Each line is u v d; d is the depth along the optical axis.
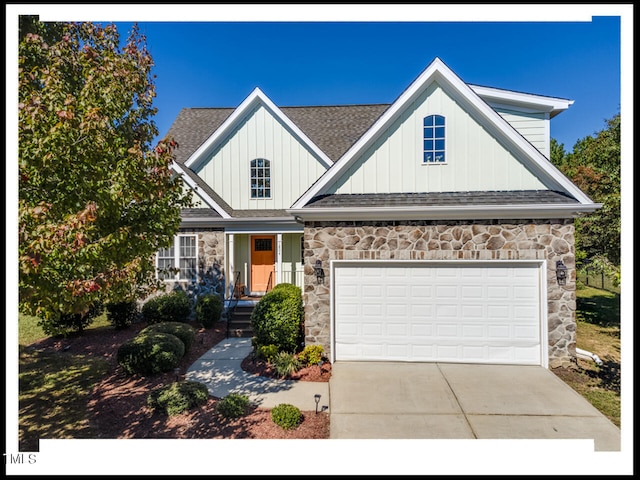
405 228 8.37
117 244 5.48
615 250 12.58
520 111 10.09
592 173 13.72
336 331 8.56
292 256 14.37
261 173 13.88
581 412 6.02
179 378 7.39
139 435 5.32
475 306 8.27
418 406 6.24
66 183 4.95
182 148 15.09
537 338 8.09
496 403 6.34
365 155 8.71
